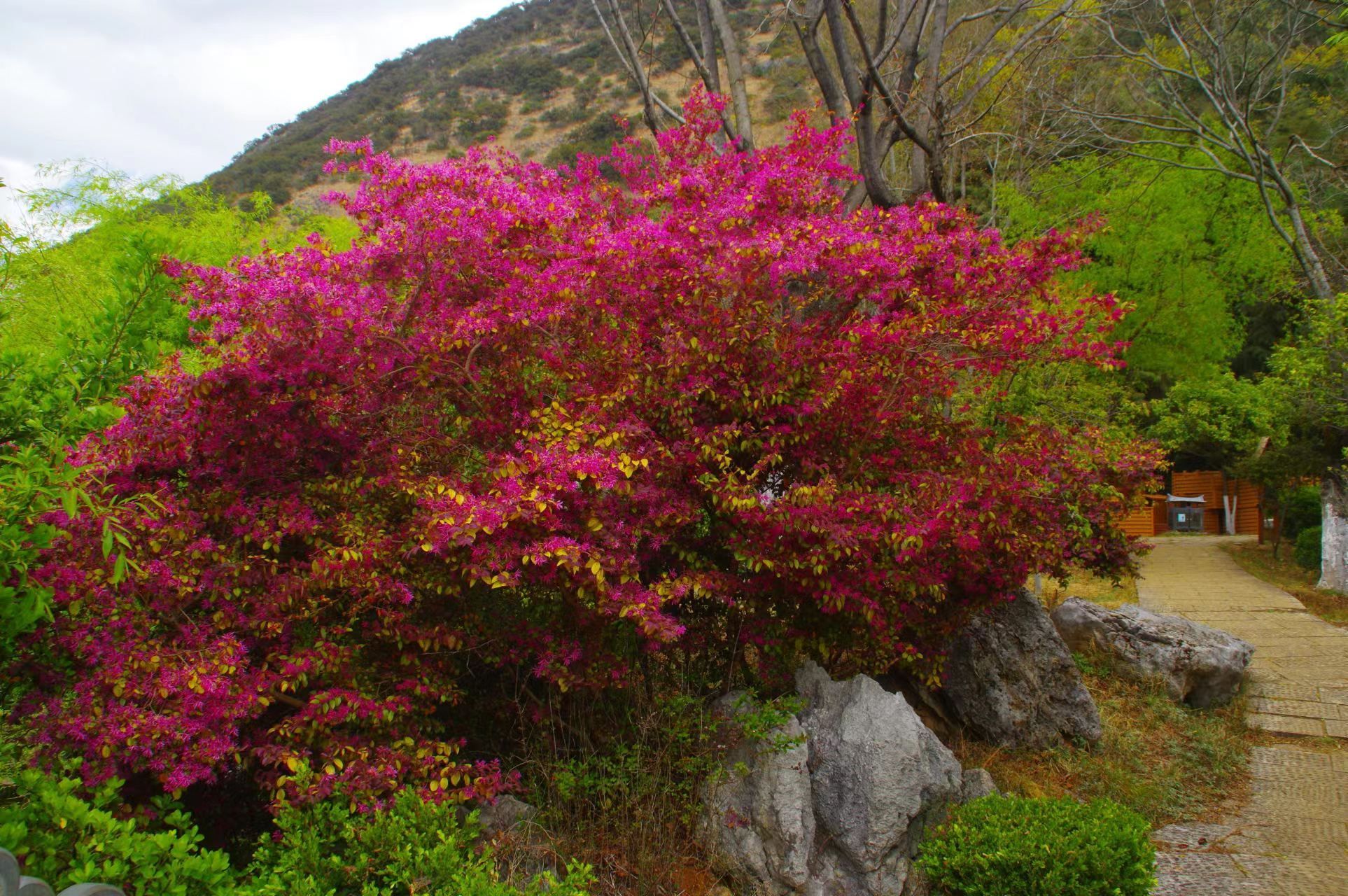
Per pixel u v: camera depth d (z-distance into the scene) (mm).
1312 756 7195
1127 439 7918
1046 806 4180
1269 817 5859
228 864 3068
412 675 3953
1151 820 5637
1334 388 13914
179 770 3094
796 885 3863
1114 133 18375
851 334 4562
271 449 3996
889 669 6152
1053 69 14680
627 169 6039
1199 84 15695
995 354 4992
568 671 4039
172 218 9727
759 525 4188
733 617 4730
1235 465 17547
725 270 4355
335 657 3584
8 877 1735
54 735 3117
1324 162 16453
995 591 5379
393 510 4184
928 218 4977
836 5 7652
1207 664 7938
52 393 4262
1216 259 20156
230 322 3783
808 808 4023
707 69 8555
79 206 8383
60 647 3471
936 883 4020
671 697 4484
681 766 4262
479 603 4223
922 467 5105
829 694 4617
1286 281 18859
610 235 4512
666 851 3998
